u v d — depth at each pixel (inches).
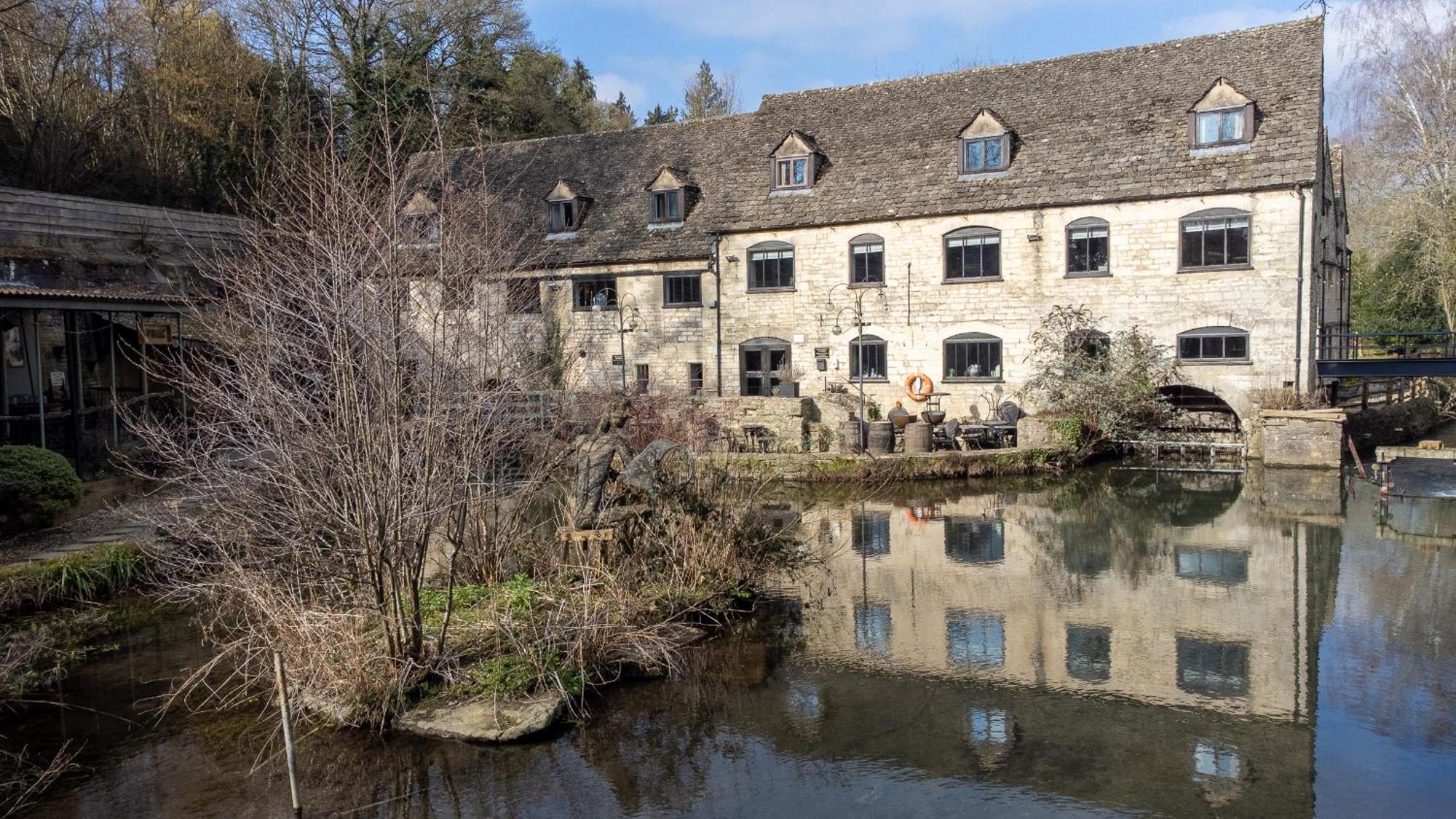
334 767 267.9
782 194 1026.7
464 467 303.4
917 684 327.0
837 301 988.6
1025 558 501.4
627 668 339.0
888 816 240.7
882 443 804.0
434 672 306.2
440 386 295.9
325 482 291.0
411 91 1087.0
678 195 1068.5
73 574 429.4
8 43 943.7
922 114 1021.8
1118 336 860.6
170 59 1114.1
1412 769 261.9
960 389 941.8
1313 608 405.4
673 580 392.5
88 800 254.2
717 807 246.1
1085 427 839.1
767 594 435.8
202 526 403.5
